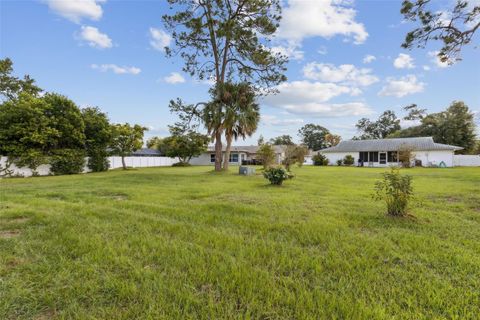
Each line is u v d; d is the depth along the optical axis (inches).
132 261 95.0
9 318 62.3
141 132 916.0
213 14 585.6
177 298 70.2
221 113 607.5
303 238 124.3
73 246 109.7
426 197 247.8
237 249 108.7
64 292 73.1
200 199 247.6
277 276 84.7
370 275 85.1
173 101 594.2
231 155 1523.1
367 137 1939.0
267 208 197.8
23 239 119.3
